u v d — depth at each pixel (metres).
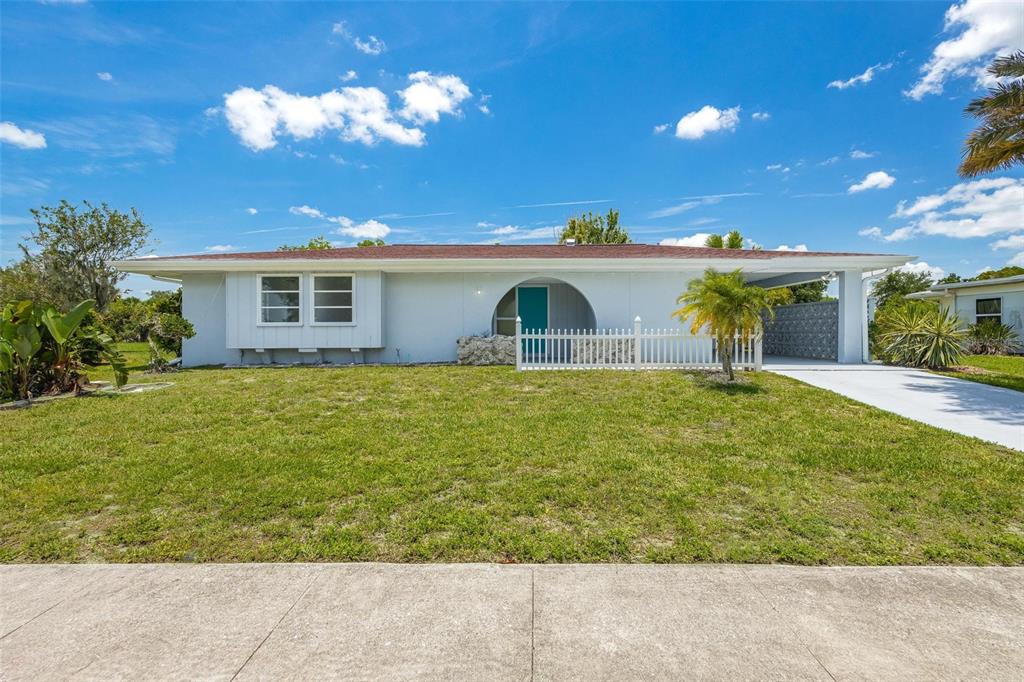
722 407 7.04
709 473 4.48
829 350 13.48
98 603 2.60
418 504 3.86
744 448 5.22
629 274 13.34
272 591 2.71
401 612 2.50
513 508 3.77
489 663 2.12
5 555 3.14
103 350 8.77
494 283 13.40
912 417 6.60
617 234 34.56
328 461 4.83
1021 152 9.62
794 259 12.38
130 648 2.23
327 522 3.58
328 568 2.96
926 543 3.26
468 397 7.93
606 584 2.76
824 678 2.02
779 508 3.76
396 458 4.92
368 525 3.52
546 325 15.76
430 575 2.87
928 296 21.05
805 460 4.83
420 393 8.24
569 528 3.47
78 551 3.20
